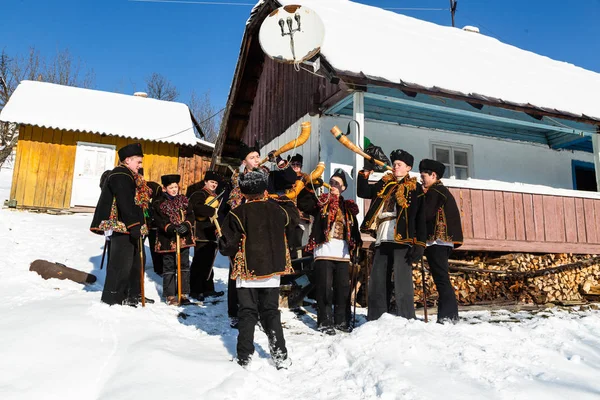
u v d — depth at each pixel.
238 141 12.84
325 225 4.84
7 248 7.70
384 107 8.57
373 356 3.39
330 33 7.30
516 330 4.05
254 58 10.79
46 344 3.36
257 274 3.44
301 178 4.99
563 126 8.23
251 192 3.66
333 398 2.91
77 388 2.90
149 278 6.76
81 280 6.07
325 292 4.75
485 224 7.01
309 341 4.29
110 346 3.49
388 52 7.44
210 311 5.34
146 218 5.87
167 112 15.96
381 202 4.76
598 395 2.85
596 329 4.21
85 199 13.71
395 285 4.60
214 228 6.30
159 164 14.81
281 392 3.04
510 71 8.95
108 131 13.80
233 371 3.20
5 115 13.05
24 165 13.26
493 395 2.81
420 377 3.00
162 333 3.91
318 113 7.75
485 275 7.07
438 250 4.80
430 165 4.97
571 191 7.67
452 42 10.02
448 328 3.94
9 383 2.86
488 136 9.39
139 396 2.74
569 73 10.74
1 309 4.29
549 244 7.33
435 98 7.30
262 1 9.04
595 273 7.62
